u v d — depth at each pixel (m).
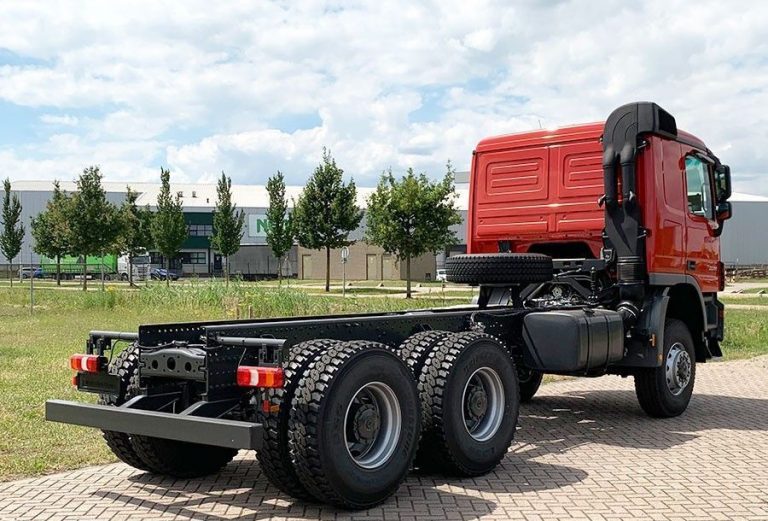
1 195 87.25
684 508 5.42
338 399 5.12
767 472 6.42
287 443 5.12
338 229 43.62
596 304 8.40
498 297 8.43
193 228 86.94
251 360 5.47
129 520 5.15
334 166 43.31
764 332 18.56
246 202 89.50
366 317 6.90
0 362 12.56
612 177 8.32
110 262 71.38
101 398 5.96
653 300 8.40
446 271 8.25
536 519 5.18
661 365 8.49
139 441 5.95
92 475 6.31
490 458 6.29
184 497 5.70
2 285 51.12
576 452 7.18
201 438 4.89
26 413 8.58
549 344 7.39
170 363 5.49
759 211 88.81
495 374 6.44
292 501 5.59
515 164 9.29
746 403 9.95
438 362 6.07
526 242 9.33
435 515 5.26
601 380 12.11
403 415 5.57
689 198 9.16
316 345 5.38
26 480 6.16
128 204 54.78
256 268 79.81
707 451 7.20
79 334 17.50
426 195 38.59
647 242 8.34
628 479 6.20
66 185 92.62
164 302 25.39
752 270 77.31
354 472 5.20
